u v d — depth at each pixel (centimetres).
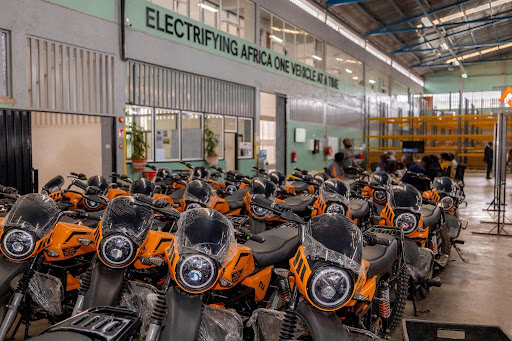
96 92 835
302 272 230
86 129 887
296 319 240
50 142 912
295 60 1534
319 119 1730
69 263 340
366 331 254
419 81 3431
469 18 2086
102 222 286
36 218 289
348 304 249
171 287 250
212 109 1134
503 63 3222
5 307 307
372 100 2344
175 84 1020
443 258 518
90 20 816
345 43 1950
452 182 616
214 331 258
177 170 1008
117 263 276
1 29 684
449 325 249
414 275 393
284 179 710
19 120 706
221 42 1150
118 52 873
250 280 308
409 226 407
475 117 1927
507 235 786
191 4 1062
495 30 2362
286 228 370
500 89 3228
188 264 235
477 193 1426
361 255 237
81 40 801
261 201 281
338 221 246
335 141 1884
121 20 873
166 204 286
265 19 1362
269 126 1861
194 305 239
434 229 509
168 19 985
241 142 1260
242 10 1253
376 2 1739
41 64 739
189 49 1043
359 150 2158
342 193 487
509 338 232
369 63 2273
